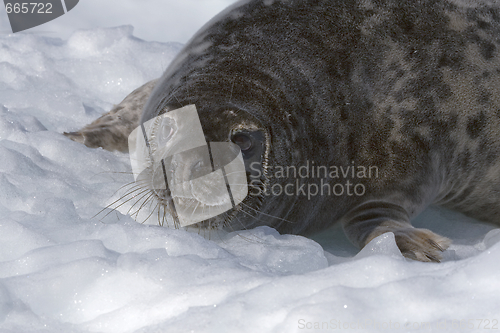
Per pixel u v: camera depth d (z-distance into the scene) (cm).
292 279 1113
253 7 1947
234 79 1723
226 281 1148
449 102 1900
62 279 1153
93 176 1889
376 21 1897
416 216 1938
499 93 1947
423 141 1867
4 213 1518
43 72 2862
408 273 1135
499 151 1984
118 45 3288
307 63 1797
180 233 1392
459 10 1978
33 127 2200
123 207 1681
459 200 2108
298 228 1830
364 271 1139
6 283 1135
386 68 1864
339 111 1798
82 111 2525
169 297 1105
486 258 1102
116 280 1164
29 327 1031
